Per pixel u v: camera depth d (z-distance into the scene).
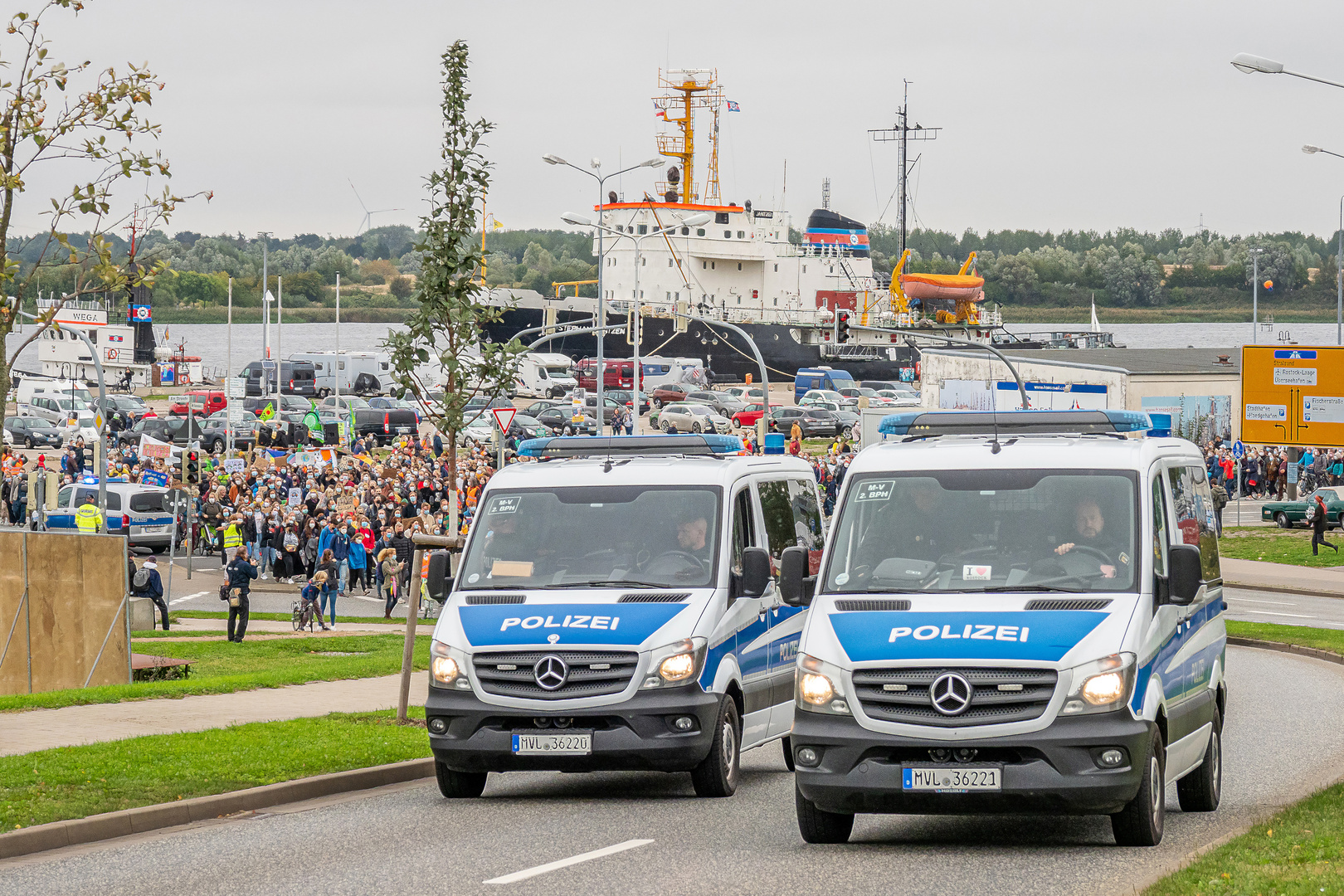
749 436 113.12
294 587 65.31
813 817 15.56
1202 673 17.41
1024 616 14.79
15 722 25.59
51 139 22.62
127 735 23.75
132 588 47.41
